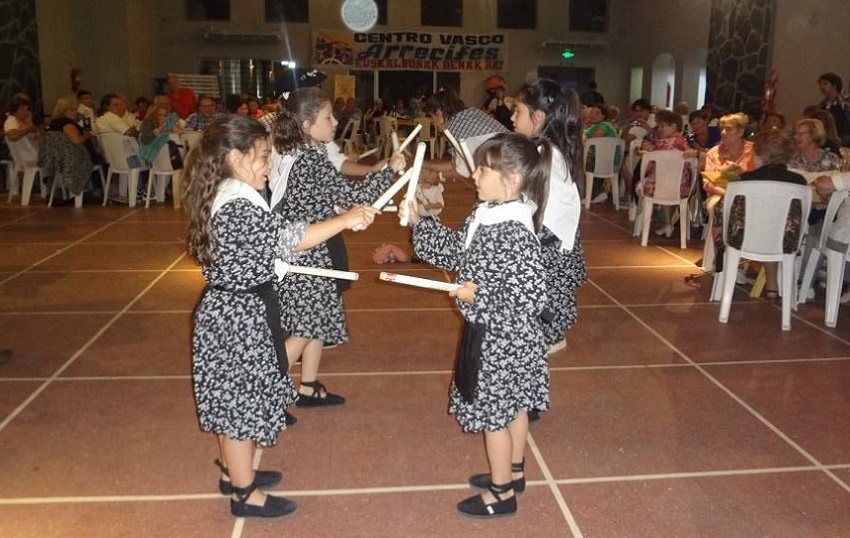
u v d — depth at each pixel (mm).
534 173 2438
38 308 5051
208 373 2424
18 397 3619
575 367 4066
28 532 2531
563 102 3078
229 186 2328
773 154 4617
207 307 2410
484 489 2824
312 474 2930
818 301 5363
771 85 10656
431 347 4359
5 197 10094
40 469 2941
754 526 2615
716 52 14062
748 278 5941
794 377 3938
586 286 5738
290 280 3254
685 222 7109
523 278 2359
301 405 3529
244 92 18734
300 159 3098
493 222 2393
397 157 3176
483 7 19141
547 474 2947
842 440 3244
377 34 18828
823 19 10883
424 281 2400
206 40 18422
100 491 2791
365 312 5008
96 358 4137
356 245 7141
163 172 9203
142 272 6027
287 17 18594
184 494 2779
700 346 4398
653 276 6051
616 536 2551
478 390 2473
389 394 3699
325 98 3150
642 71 18469
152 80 17422
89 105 11305
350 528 2584
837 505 2748
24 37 12922
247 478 2592
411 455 3088
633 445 3186
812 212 5184
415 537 2535
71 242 7164
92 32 15422
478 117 3576
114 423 3348
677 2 16328
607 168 9266
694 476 2943
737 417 3461
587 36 19328
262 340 2428
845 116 7379
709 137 8148
